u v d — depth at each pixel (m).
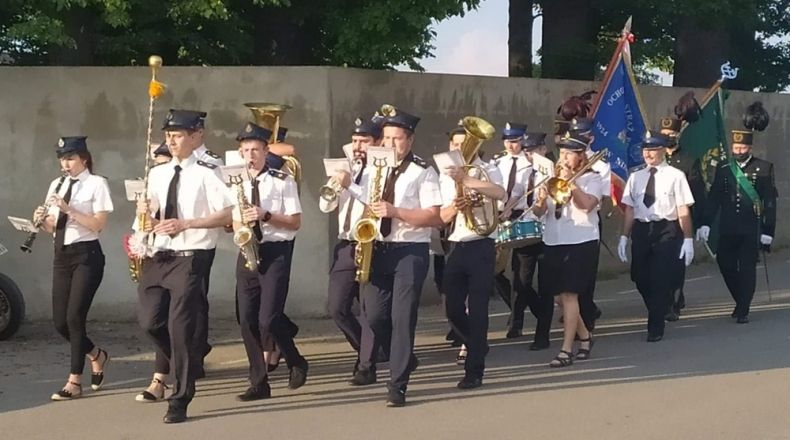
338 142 11.77
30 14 13.11
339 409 7.96
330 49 15.78
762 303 13.07
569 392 8.44
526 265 10.66
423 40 14.03
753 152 17.62
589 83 14.91
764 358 9.66
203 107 11.74
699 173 12.16
